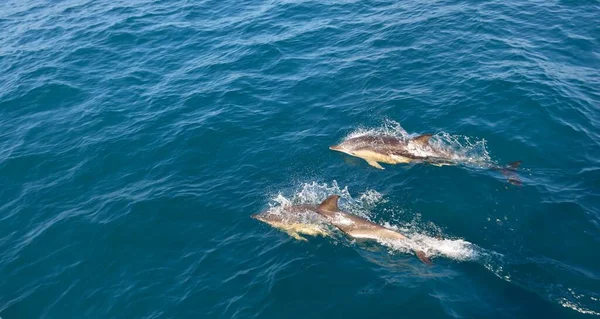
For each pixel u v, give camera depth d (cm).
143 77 2939
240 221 1756
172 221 1794
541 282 1372
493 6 3241
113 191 1998
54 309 1504
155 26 3653
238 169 2047
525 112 2150
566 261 1441
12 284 1614
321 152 2095
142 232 1759
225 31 3475
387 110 2305
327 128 2256
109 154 2230
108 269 1625
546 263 1435
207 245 1667
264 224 1723
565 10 3092
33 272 1652
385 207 1725
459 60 2641
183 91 2720
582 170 1808
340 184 1892
